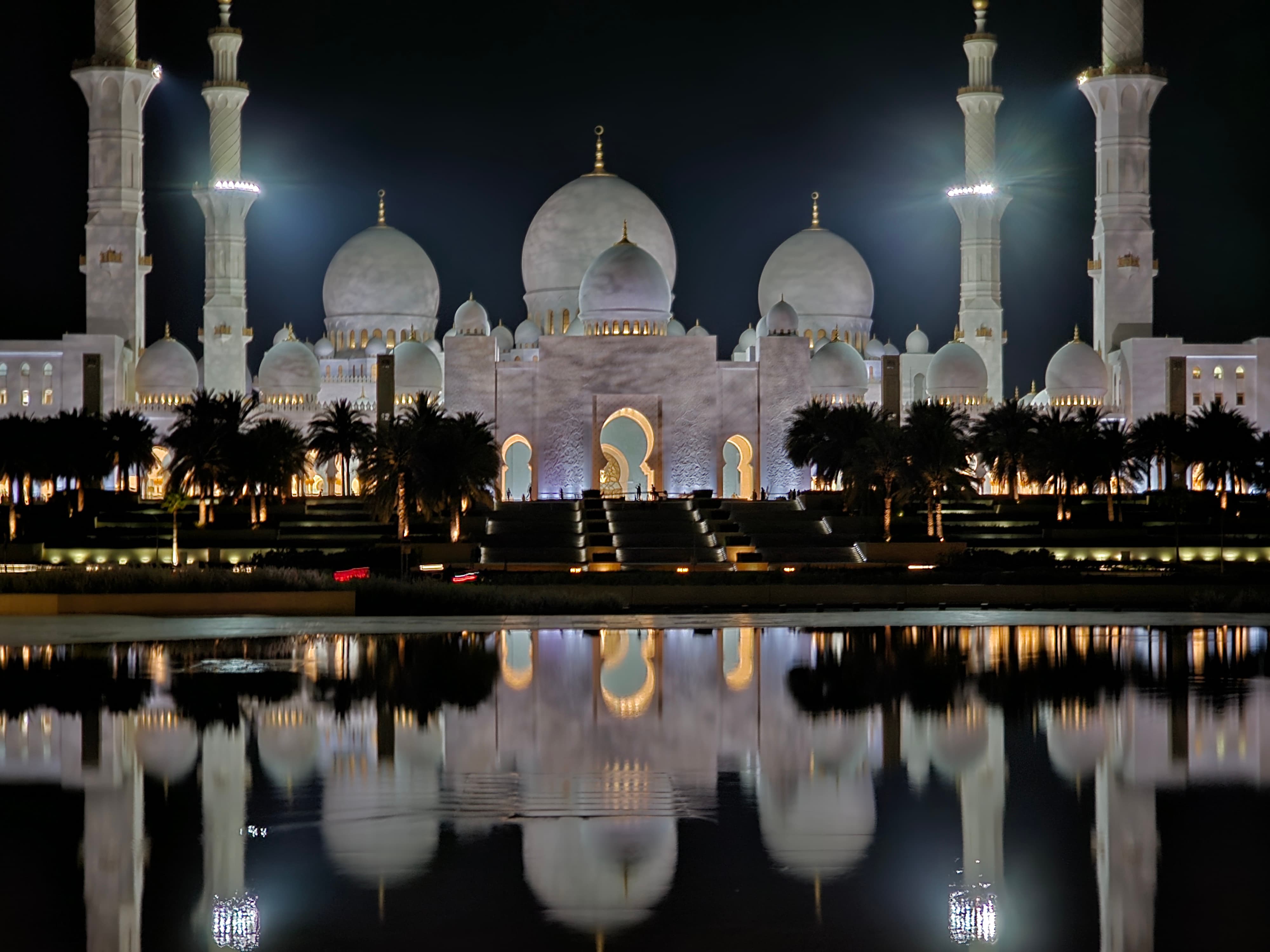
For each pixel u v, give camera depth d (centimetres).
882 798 2709
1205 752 3084
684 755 3077
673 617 6053
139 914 2092
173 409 10744
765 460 11506
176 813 2598
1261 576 6962
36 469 9056
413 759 3027
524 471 11588
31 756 3042
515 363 11550
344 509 9838
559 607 6306
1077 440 9294
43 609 5872
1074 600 6675
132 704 3675
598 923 2058
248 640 5081
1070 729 3353
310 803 2666
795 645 5006
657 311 11712
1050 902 2139
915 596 6681
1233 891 2183
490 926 2048
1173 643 5019
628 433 11756
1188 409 11731
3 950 1964
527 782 2828
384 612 6150
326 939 2002
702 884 2220
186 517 9588
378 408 10888
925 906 2127
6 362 11531
